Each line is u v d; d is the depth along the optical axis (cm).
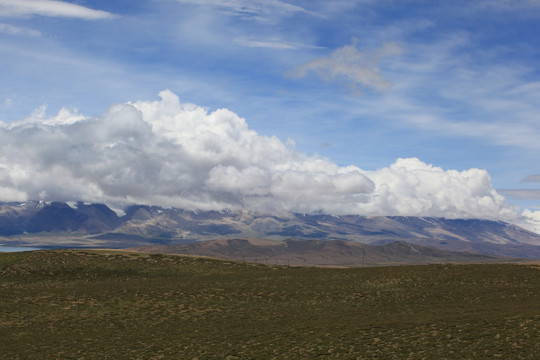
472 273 13125
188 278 14862
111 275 15275
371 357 6219
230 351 7069
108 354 7425
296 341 7275
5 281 13975
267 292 12119
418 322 7719
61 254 17238
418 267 14750
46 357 7412
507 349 5897
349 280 13288
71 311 10462
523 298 10281
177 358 6956
